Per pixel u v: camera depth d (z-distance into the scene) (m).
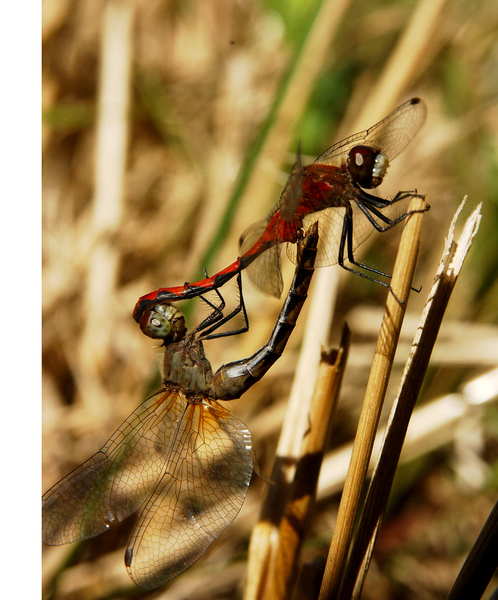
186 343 0.23
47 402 0.27
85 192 0.29
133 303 0.28
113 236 0.28
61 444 0.27
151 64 0.29
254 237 0.22
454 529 0.26
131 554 0.22
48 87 0.28
